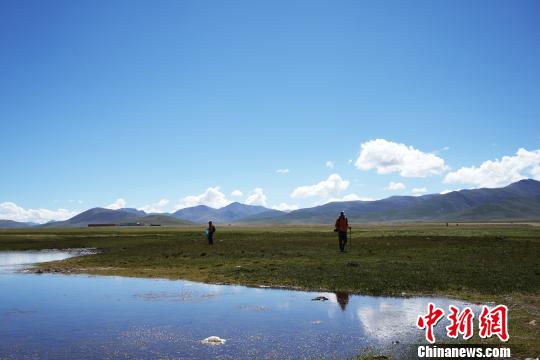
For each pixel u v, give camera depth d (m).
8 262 40.94
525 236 63.72
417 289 21.61
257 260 34.97
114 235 99.69
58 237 90.69
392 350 12.77
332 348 12.99
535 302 18.58
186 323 16.00
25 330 15.16
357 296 20.64
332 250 42.19
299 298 20.47
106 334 14.59
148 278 27.64
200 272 29.42
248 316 17.05
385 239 57.69
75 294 22.11
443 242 50.78
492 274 25.38
